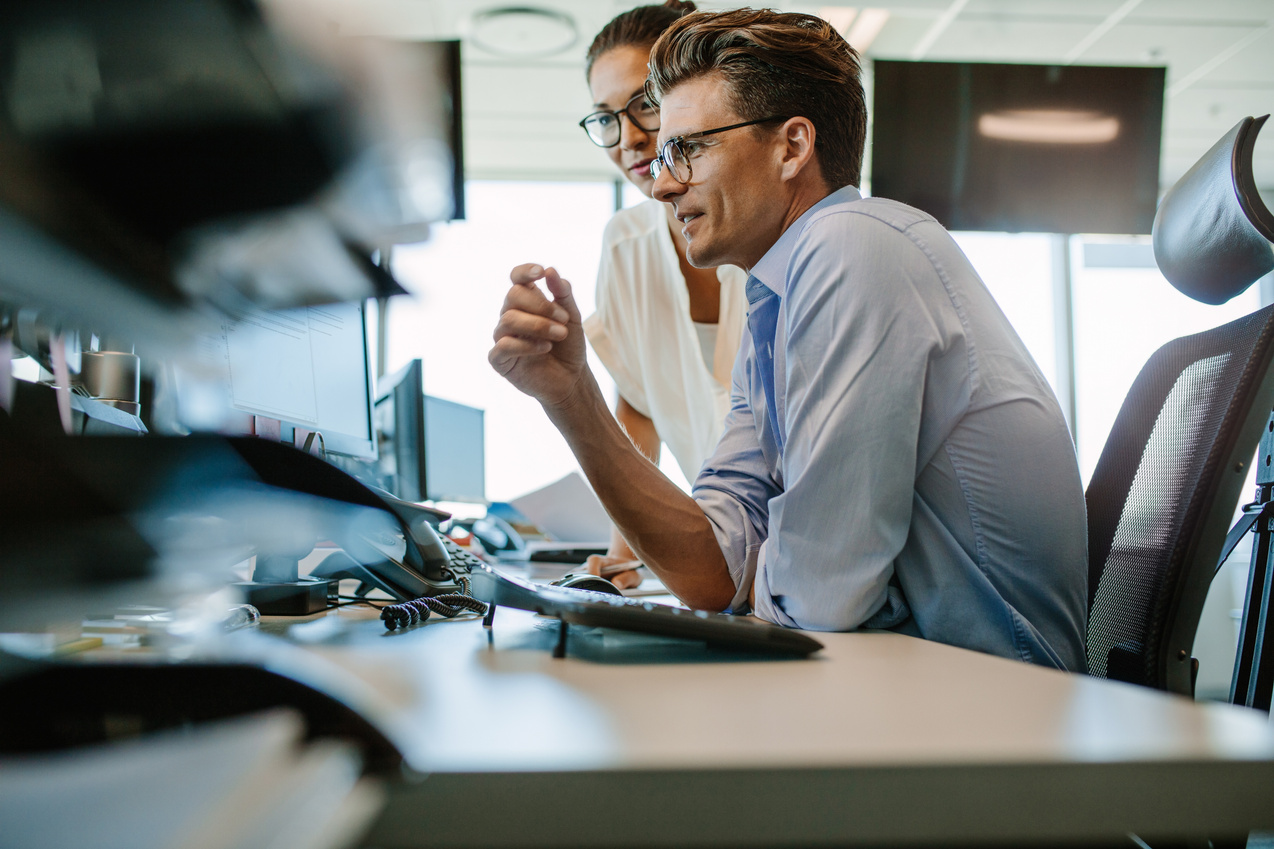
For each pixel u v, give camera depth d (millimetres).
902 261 813
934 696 410
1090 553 1059
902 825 292
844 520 751
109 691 258
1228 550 1199
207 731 235
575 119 4613
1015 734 332
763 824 286
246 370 840
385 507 747
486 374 5344
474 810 277
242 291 347
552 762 284
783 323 928
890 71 3652
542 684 427
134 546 461
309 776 213
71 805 176
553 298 893
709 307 2002
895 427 763
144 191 294
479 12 3615
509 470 5316
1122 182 3703
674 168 1003
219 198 303
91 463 438
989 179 3668
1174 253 1142
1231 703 1156
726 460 1066
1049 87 3680
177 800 179
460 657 513
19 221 288
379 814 274
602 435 947
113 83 260
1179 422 991
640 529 952
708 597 973
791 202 996
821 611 735
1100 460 1105
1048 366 5293
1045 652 805
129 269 312
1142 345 5277
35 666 257
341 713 259
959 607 818
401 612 673
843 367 783
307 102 275
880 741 320
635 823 281
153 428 815
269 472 590
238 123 281
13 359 569
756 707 380
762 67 956
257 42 256
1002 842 294
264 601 810
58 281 313
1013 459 834
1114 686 441
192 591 528
